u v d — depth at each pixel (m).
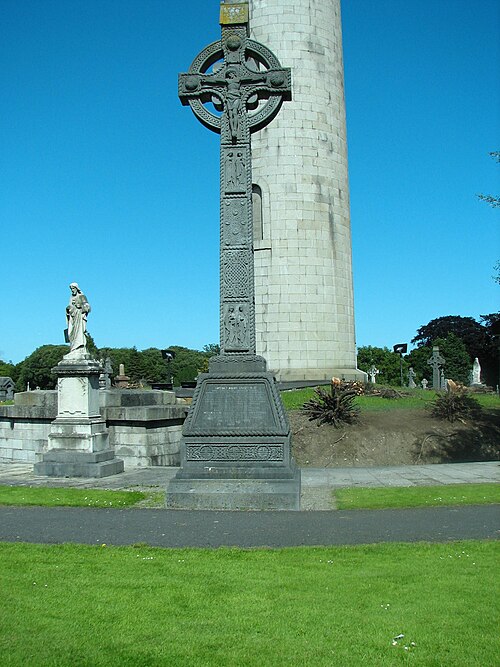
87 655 4.38
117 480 13.53
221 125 11.21
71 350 15.03
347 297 27.81
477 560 6.60
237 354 10.59
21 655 4.37
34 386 86.94
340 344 27.19
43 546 7.37
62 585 5.83
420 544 7.33
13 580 5.98
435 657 4.31
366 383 25.38
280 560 6.67
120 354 89.94
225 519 8.92
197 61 11.44
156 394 18.89
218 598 5.45
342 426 18.78
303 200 26.72
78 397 14.62
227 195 11.01
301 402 21.70
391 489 11.42
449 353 72.69
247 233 10.88
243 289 10.76
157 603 5.34
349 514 9.24
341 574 6.11
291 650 4.44
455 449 17.59
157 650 4.45
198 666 4.22
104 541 7.76
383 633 4.69
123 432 16.38
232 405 10.09
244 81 11.25
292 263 26.55
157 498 10.87
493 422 19.34
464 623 4.85
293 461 10.85
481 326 77.75
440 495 10.67
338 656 4.34
